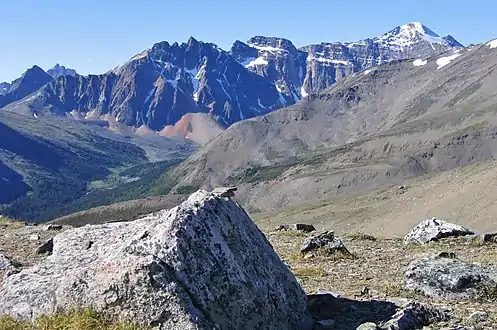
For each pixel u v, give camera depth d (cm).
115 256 988
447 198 12025
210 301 944
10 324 973
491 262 1833
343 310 1172
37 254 1998
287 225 3078
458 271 1399
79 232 1191
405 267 1820
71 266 1084
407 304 1140
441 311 1159
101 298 955
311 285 1545
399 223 11738
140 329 902
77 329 912
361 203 15388
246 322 966
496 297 1349
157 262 940
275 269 1099
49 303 1013
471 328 1048
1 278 1508
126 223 1169
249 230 1122
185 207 1028
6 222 2998
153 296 923
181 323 899
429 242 2369
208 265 973
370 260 1977
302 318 1090
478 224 9925
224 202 1115
